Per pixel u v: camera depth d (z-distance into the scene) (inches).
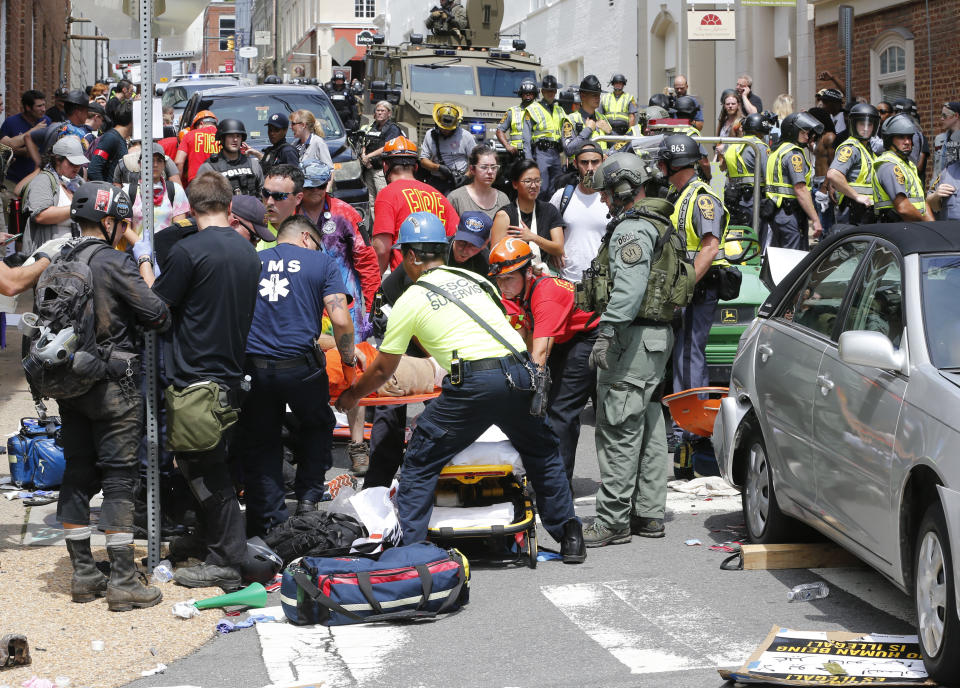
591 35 1646.2
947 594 219.6
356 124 992.2
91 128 889.5
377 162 824.9
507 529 305.4
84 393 268.4
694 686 230.7
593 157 411.8
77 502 278.5
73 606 277.7
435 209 421.4
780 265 430.9
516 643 255.1
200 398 279.3
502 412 296.5
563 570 308.3
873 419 254.1
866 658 237.3
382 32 2891.2
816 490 283.3
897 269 268.1
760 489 321.4
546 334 340.5
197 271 281.1
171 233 308.0
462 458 312.5
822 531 287.1
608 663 242.7
